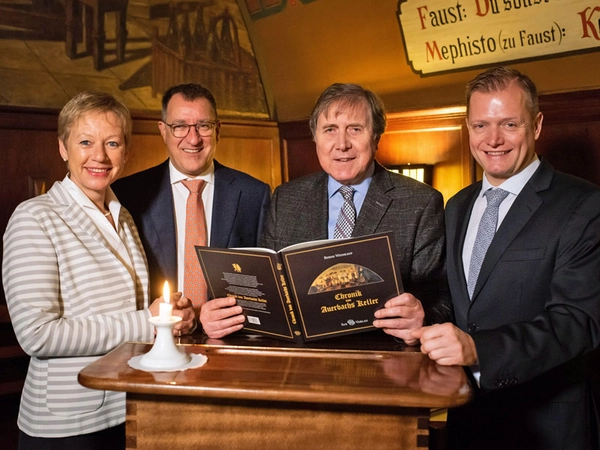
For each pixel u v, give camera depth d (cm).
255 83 563
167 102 298
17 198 423
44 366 225
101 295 230
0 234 416
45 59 431
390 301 216
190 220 297
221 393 164
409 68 471
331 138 248
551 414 225
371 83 500
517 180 237
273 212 270
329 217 261
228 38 538
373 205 252
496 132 229
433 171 483
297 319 216
